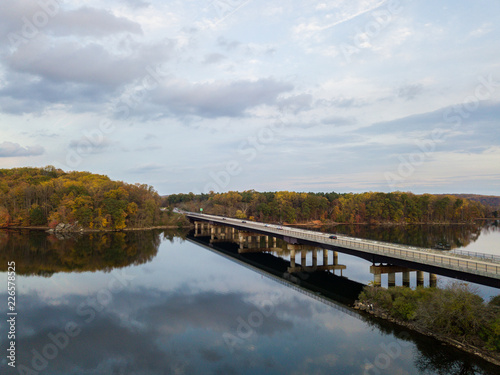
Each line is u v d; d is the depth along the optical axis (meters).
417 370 35.16
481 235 152.38
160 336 44.56
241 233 121.06
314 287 66.25
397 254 54.75
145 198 197.75
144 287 66.75
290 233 90.00
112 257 97.38
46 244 118.56
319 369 35.91
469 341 38.38
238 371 35.94
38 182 190.88
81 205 165.00
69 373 35.91
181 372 35.88
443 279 68.12
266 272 76.94
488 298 54.91
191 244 127.31
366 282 70.44
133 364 37.62
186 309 54.34
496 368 34.09
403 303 45.81
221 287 66.88
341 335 43.78
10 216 167.62
